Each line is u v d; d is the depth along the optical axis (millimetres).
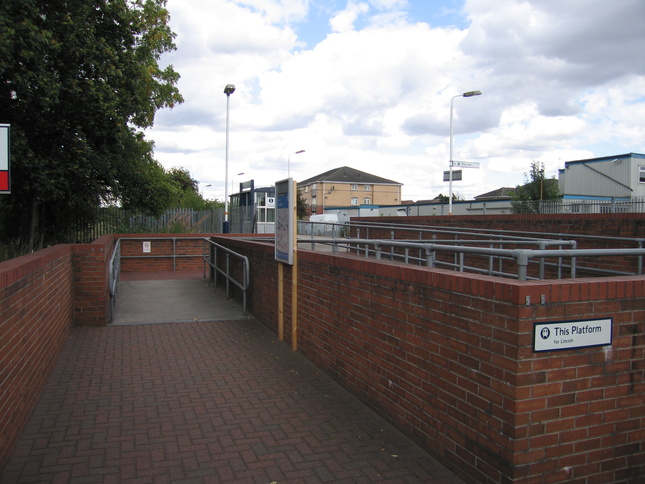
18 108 10008
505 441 2959
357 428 4211
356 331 4875
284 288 7047
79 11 10914
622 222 8094
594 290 3016
